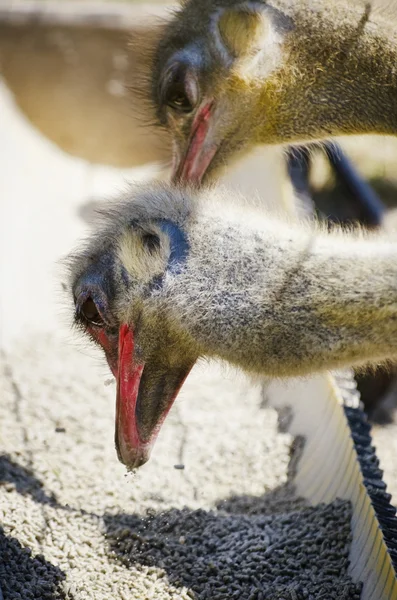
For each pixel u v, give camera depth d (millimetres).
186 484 9766
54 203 16156
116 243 7500
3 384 11492
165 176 12008
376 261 6672
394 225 14406
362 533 8062
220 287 6879
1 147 17328
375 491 8195
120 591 7797
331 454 9273
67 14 21703
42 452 10117
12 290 13531
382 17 10336
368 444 8883
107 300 7453
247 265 6879
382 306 6539
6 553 7969
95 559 8219
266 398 11148
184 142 10992
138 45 12555
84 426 10664
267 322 6734
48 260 14242
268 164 12484
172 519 8992
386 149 16688
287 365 6770
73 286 7793
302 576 8039
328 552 8219
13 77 21781
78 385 11570
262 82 10500
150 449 7457
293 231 7039
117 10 21719
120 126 21422
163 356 7273
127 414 7398
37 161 17656
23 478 9555
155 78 11281
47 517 8703
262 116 10594
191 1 11102
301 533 8547
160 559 8328
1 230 14891
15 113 19047
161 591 7852
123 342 7375
